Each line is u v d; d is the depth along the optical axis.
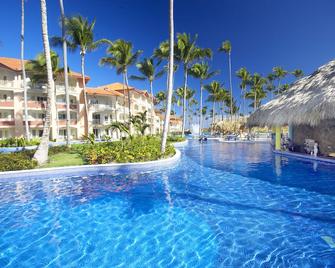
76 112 41.00
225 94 59.78
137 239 5.56
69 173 12.45
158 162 14.09
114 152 14.45
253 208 7.30
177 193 9.05
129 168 13.34
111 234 5.84
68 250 5.12
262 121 18.42
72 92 39.94
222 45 51.78
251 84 60.25
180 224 6.31
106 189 9.75
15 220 6.76
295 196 8.38
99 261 4.68
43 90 37.66
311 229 5.80
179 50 36.09
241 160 17.20
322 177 11.23
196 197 8.53
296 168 13.55
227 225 6.15
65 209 7.60
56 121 35.16
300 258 4.62
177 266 4.46
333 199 7.99
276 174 12.05
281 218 6.48
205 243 5.29
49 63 13.67
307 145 17.64
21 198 8.72
